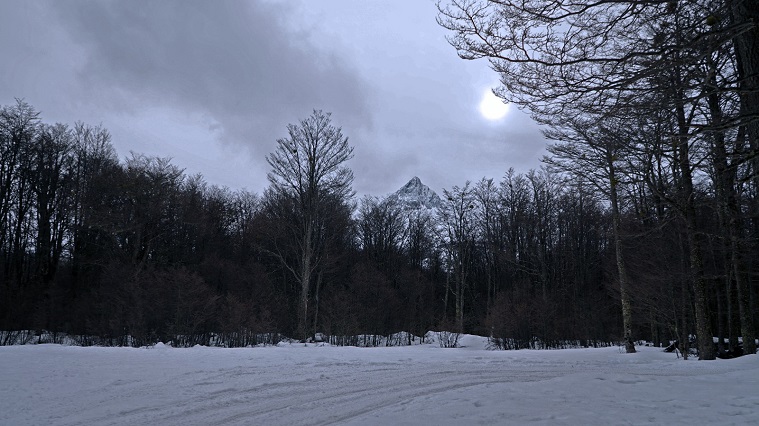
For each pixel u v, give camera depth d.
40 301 30.88
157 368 11.96
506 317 29.31
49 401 7.94
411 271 45.94
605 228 32.28
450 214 48.69
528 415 5.48
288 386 9.48
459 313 44.50
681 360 16.30
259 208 50.91
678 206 13.95
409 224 60.09
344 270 43.91
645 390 7.27
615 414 5.48
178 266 32.91
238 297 29.98
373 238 55.22
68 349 16.34
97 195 34.22
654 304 21.33
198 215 39.28
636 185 14.62
